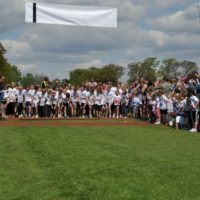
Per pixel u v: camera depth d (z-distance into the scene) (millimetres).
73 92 25469
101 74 85938
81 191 7992
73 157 11273
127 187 8234
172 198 7535
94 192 7902
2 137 15227
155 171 9617
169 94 22359
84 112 25531
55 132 16844
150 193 7836
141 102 24016
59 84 26641
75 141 14273
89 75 92938
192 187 8258
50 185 8516
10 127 18594
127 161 10750
